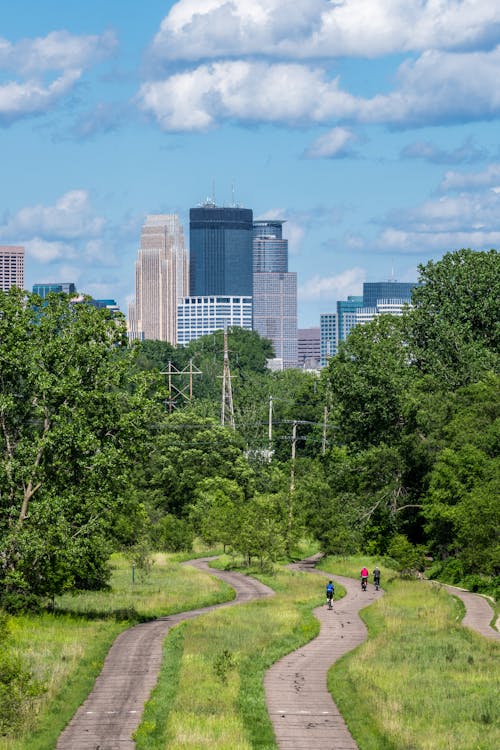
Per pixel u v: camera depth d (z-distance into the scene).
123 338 81.62
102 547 82.31
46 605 82.06
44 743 41.91
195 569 138.50
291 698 51.94
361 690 52.66
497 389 132.25
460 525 114.62
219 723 44.34
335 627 82.06
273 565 139.38
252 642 68.75
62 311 80.19
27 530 74.12
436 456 130.88
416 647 67.38
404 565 124.06
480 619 85.44
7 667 46.47
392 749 41.81
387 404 143.25
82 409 77.38
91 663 59.09
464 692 52.03
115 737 43.06
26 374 77.56
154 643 68.75
